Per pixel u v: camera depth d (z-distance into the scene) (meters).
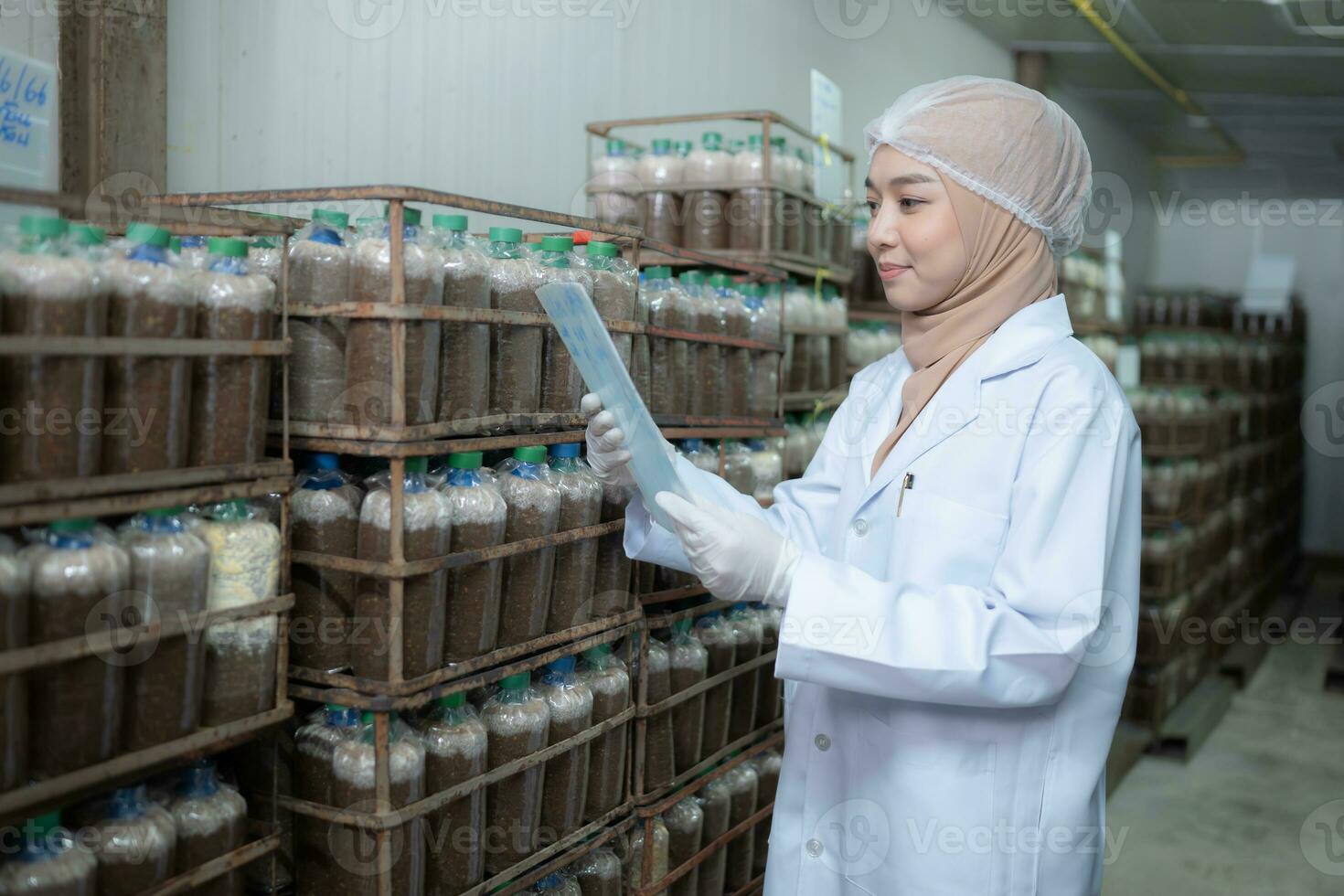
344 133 2.34
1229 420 5.66
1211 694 4.91
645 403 1.75
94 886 1.13
